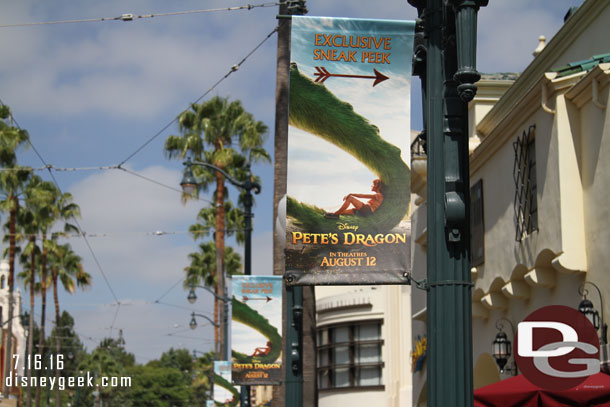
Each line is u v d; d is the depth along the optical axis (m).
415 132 27.16
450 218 7.34
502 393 10.37
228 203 51.88
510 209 16.36
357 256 8.88
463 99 7.28
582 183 13.65
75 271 64.12
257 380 20.66
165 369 130.12
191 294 49.66
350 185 9.00
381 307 34.50
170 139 45.78
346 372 35.41
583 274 13.55
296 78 9.16
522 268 15.62
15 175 48.25
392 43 9.24
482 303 18.61
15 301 70.81
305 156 9.03
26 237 55.53
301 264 8.80
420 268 24.27
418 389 24.36
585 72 14.00
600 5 15.70
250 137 44.16
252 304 20.94
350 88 9.17
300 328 16.94
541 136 14.57
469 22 7.23
